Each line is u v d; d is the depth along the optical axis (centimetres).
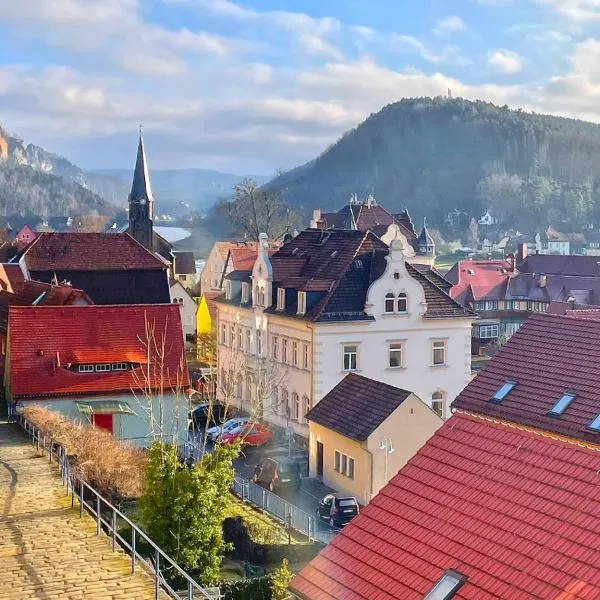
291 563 3133
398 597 1842
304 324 5328
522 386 3756
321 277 5619
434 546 1923
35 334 4453
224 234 18775
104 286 7931
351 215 11375
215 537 2480
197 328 8588
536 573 1722
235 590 2534
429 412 4159
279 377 5609
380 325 5350
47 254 7919
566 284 11256
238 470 4653
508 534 1848
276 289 5828
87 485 2316
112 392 4344
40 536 2211
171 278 9475
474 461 2102
